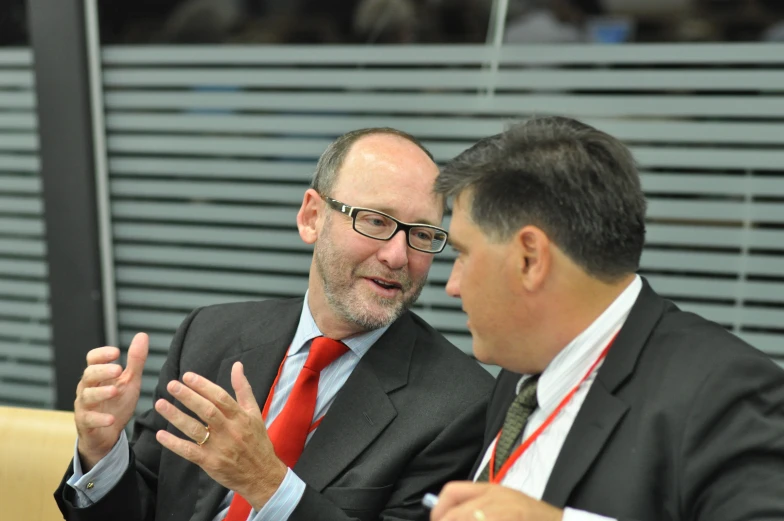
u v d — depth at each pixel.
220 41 5.75
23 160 6.30
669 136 4.97
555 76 5.13
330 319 3.68
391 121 5.51
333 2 5.49
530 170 2.49
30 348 6.46
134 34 5.88
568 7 5.04
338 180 3.60
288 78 5.66
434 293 5.55
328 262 3.57
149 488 3.83
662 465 2.40
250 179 5.86
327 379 3.67
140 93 5.95
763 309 4.97
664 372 2.51
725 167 4.91
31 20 5.89
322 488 3.37
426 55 5.37
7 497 3.99
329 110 5.62
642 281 2.75
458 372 3.63
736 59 4.79
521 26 5.15
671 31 4.88
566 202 2.46
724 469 2.32
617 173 2.50
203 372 3.88
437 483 3.43
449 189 2.64
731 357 2.44
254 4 5.64
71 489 3.48
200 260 6.05
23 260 6.40
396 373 3.61
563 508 2.45
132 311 6.24
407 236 3.53
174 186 6.00
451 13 5.28
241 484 2.97
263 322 3.96
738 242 4.96
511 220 2.50
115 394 3.22
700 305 5.07
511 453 2.78
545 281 2.53
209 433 2.90
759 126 4.82
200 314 4.13
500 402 3.15
